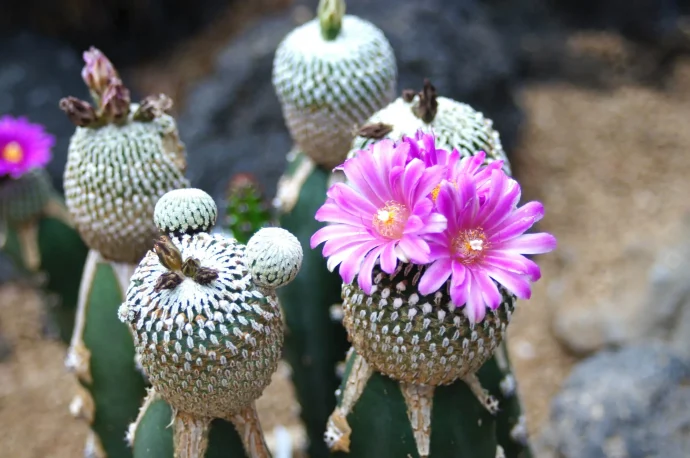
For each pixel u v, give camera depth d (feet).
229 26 4.38
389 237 0.94
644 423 1.99
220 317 0.95
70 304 1.90
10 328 2.88
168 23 4.37
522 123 3.42
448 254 0.93
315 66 1.30
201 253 0.98
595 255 2.95
